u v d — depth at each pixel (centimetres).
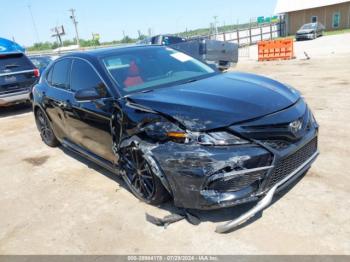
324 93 766
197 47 1159
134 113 331
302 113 317
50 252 302
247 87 346
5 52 885
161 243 294
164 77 401
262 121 283
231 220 306
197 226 307
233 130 277
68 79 466
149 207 350
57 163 519
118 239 307
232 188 277
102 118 381
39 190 430
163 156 293
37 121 616
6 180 478
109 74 388
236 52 1263
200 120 285
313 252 260
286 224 295
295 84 923
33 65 923
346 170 380
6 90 877
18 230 344
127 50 441
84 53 449
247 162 272
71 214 360
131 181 366
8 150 618
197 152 275
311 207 315
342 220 292
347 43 2172
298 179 367
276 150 282
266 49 1705
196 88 352
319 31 3200
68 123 472
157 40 1583
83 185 427
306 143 316
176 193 298
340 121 552
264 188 284
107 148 395
